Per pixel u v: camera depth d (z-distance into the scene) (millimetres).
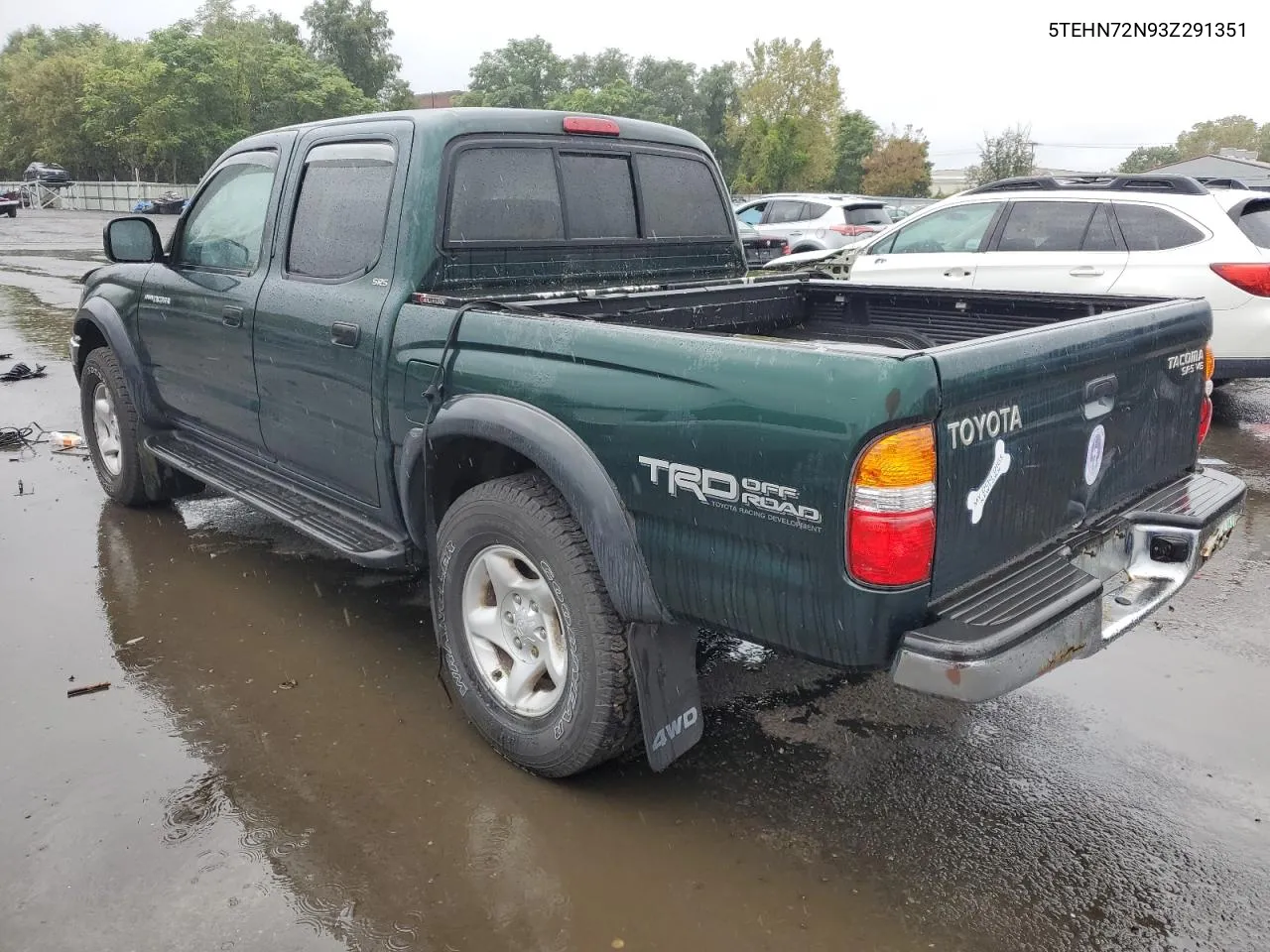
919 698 3510
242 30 65438
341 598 4312
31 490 5738
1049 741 3230
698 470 2383
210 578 4492
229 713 3357
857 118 68750
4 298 13906
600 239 3893
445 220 3346
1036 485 2484
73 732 3215
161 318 4578
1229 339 6672
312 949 2311
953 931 2396
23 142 72312
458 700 3180
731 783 3002
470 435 2922
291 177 3814
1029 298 3697
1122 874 2596
